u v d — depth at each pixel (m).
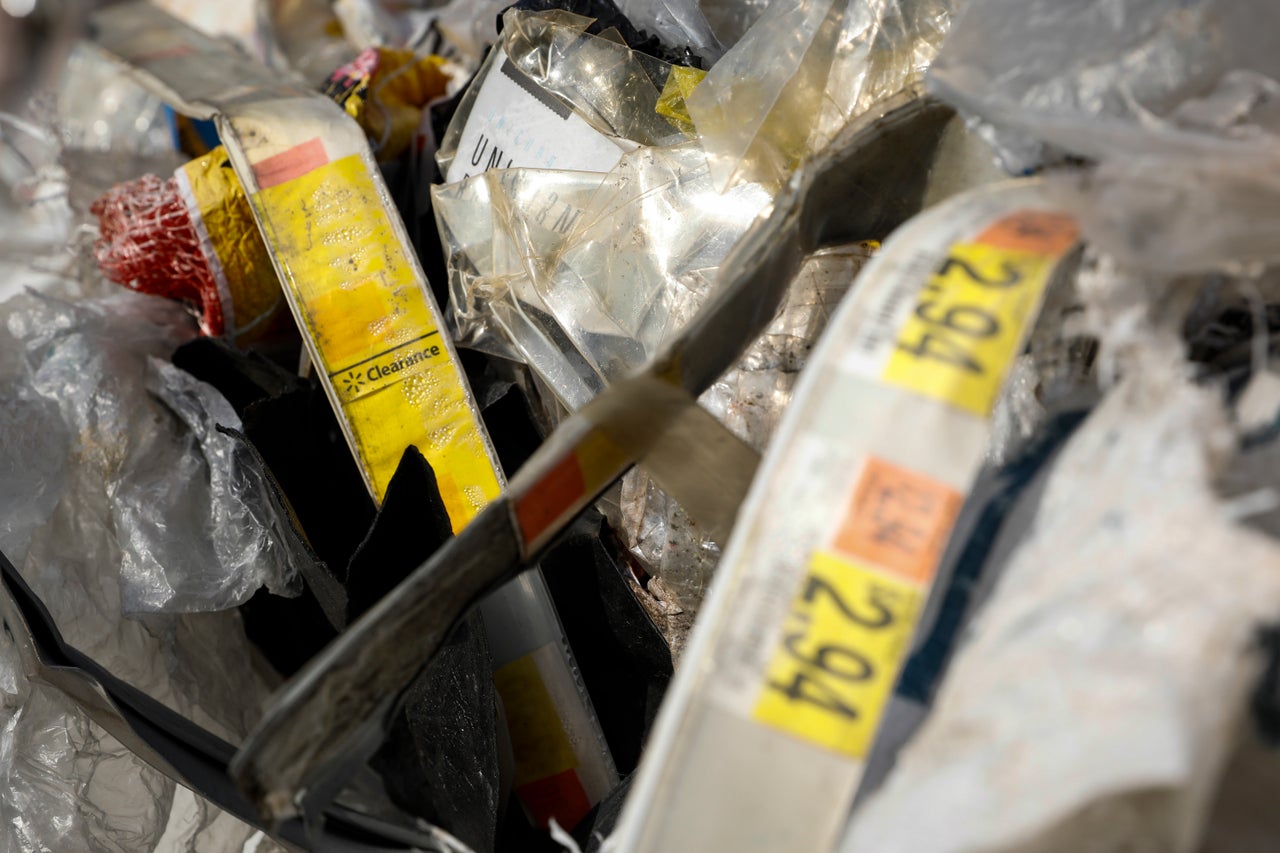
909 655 0.34
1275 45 0.40
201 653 0.69
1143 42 0.40
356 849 0.41
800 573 0.31
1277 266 0.36
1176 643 0.27
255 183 0.64
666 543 0.59
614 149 0.62
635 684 0.60
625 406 0.38
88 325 0.74
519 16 0.66
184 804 0.61
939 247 0.35
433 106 0.77
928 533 0.31
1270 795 0.28
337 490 0.65
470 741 0.49
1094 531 0.31
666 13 0.70
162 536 0.64
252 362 0.68
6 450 0.66
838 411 0.33
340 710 0.33
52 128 0.95
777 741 0.30
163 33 0.82
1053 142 0.40
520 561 0.38
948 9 0.56
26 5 1.07
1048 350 0.42
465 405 0.62
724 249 0.57
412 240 0.76
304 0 1.07
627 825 0.30
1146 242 0.33
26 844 0.58
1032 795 0.26
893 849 0.27
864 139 0.46
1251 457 0.32
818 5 0.57
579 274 0.60
